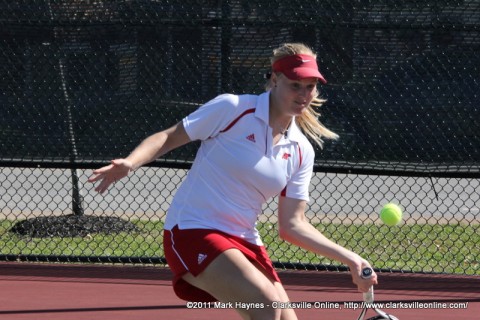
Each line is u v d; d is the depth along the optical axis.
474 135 15.48
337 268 15.90
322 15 15.69
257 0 15.80
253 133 8.34
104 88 16.27
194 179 8.55
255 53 15.88
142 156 8.22
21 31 16.38
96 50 16.27
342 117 15.73
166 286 14.94
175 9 16.02
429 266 16.86
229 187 8.42
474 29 15.41
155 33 16.11
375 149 15.69
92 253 17.17
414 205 22.59
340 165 15.73
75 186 19.28
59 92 16.36
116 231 18.88
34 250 17.42
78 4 16.25
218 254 8.22
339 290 14.77
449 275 15.77
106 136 16.30
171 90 16.11
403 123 15.62
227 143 8.40
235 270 8.15
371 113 15.67
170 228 8.59
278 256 17.30
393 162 15.66
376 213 21.97
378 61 15.63
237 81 15.92
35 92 16.42
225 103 8.36
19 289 14.62
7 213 21.72
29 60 16.41
